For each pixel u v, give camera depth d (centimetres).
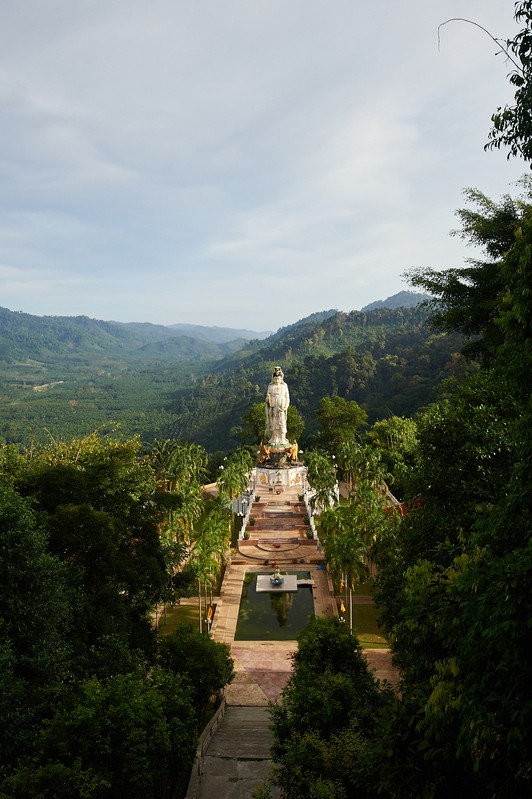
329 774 1806
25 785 1579
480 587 1223
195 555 4712
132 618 3166
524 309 1480
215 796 2214
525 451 1372
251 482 8581
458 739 1044
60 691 2055
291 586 5309
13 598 2100
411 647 1656
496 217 3066
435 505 2292
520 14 1469
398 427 9650
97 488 3250
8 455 3659
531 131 1689
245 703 3447
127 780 1795
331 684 2295
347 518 5431
